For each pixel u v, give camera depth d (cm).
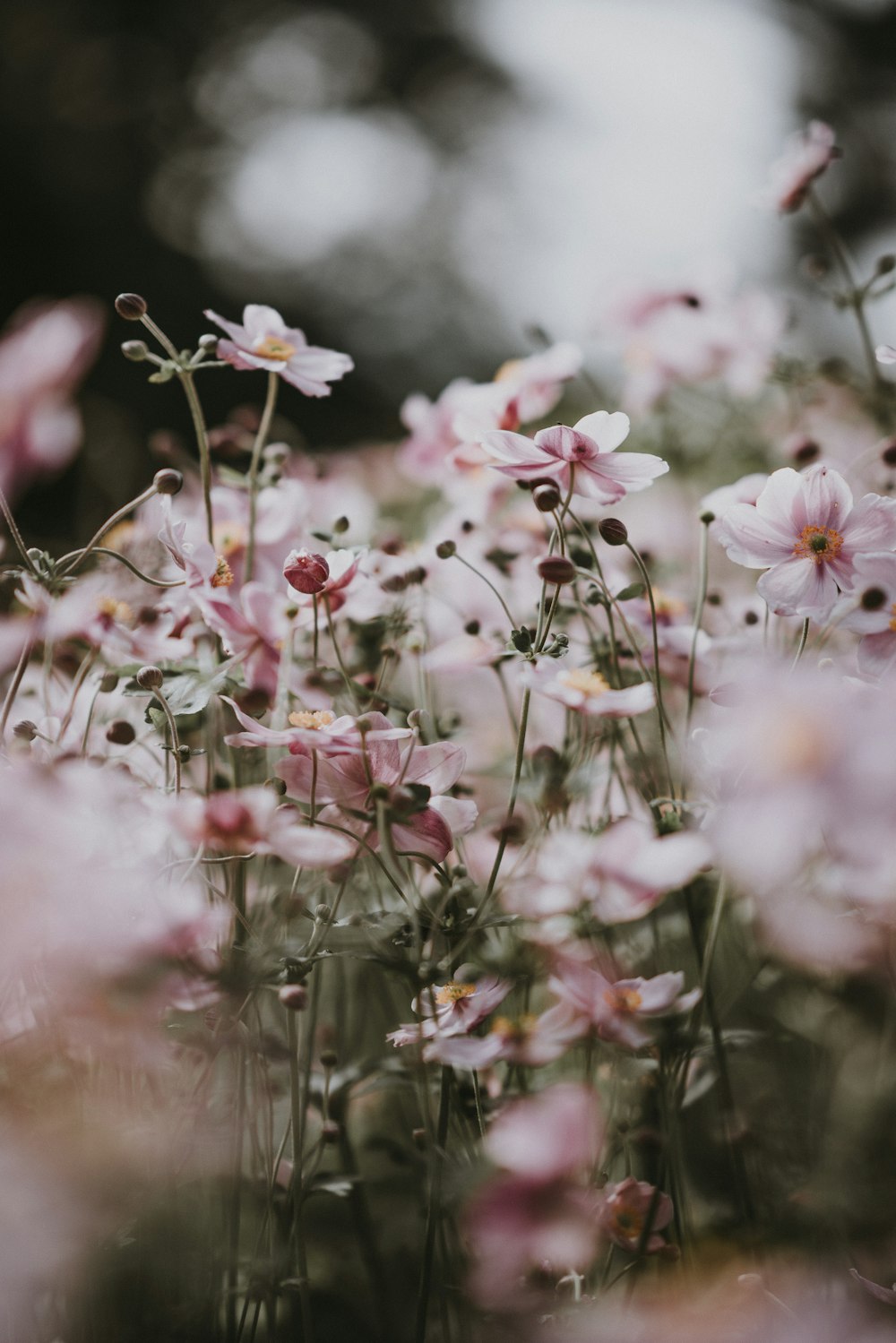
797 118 504
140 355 69
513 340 518
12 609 69
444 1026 62
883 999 73
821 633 66
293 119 551
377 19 563
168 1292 61
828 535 64
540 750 66
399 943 63
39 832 54
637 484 67
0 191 428
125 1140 57
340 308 528
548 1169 59
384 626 76
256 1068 63
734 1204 67
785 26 521
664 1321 59
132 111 482
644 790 70
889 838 54
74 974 55
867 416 103
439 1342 67
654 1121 69
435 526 90
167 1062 59
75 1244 55
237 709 62
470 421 79
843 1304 62
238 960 59
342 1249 74
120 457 100
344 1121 69
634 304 104
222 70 529
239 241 507
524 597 82
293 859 59
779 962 75
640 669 72
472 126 572
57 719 71
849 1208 67
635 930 77
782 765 54
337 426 396
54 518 205
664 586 87
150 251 461
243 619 67
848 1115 72
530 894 63
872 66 525
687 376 105
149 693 64
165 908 57
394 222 542
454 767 64
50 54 457
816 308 117
